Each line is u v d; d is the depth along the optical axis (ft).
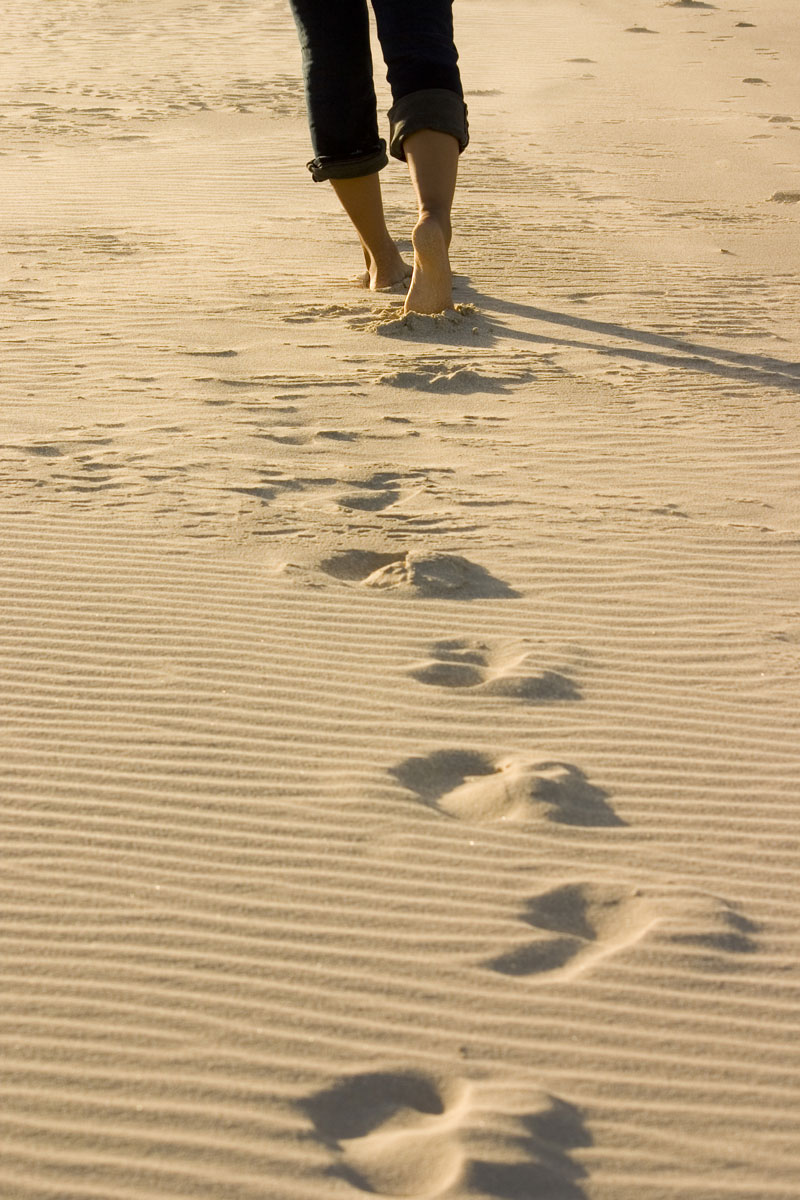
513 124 59.88
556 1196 8.59
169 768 13.30
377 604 17.11
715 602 17.58
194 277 33.42
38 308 30.19
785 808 13.24
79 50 80.84
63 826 12.28
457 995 10.39
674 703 15.08
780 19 108.27
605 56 84.69
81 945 10.68
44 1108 9.00
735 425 24.20
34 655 15.34
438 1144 8.89
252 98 64.08
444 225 30.01
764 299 33.09
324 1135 9.00
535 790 13.10
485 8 110.01
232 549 18.42
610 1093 9.52
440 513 19.90
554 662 15.79
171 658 15.44
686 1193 8.69
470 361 27.32
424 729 14.32
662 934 11.18
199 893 11.44
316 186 44.91
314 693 14.88
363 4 30.81
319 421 23.67
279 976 10.46
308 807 12.78
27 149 50.21
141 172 46.52
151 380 25.46
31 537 18.43
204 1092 9.24
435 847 12.29
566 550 18.88
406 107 29.63
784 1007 10.49
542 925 11.37
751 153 54.29
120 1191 8.39
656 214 42.65
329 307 30.86
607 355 28.19
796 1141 9.17
